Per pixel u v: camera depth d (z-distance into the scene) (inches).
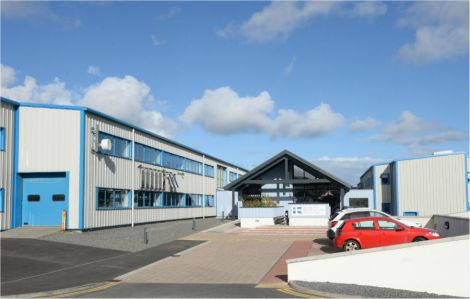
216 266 643.5
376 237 707.4
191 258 715.4
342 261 494.0
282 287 492.1
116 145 1179.3
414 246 484.1
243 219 1259.8
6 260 653.3
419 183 1515.7
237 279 550.0
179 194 1665.8
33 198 1017.5
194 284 518.9
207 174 2031.3
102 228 1084.5
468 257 475.8
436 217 1088.2
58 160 1005.2
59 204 1006.4
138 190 1314.0
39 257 687.1
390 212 1638.8
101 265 645.9
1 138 957.2
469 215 1194.6
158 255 746.2
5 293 461.1
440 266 479.2
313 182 1354.6
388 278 484.1
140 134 1327.5
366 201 1673.2
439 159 1498.5
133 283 527.5
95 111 1051.9
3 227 947.3
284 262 673.6
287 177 1373.0
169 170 1551.4
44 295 455.2
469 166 1512.1
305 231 1114.7
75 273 584.1
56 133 1010.1
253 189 1510.8
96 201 1059.3
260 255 743.7
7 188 966.4
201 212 1909.4
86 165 1018.1
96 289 488.4
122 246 832.3
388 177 1662.2
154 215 1423.5
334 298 427.2
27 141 1009.5
